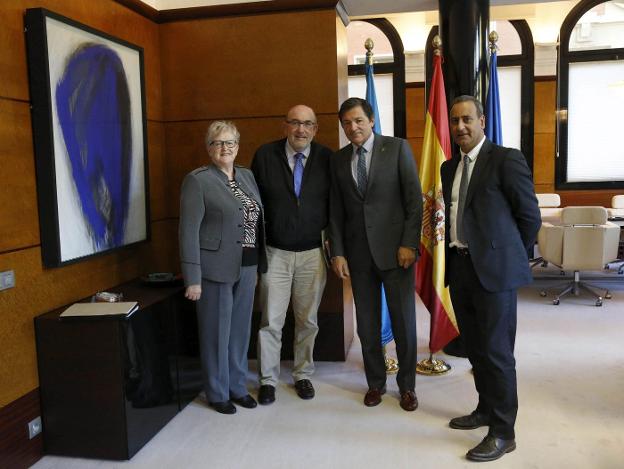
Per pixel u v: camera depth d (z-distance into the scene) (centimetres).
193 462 262
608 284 621
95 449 266
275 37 382
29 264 257
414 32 789
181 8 387
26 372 258
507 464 252
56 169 264
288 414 311
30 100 257
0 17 239
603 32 769
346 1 412
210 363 310
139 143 346
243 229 305
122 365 260
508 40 793
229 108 391
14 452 250
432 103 370
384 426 293
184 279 295
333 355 395
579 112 789
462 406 315
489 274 248
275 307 329
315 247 328
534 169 807
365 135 298
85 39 288
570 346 413
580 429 283
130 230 335
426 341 438
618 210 675
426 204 369
